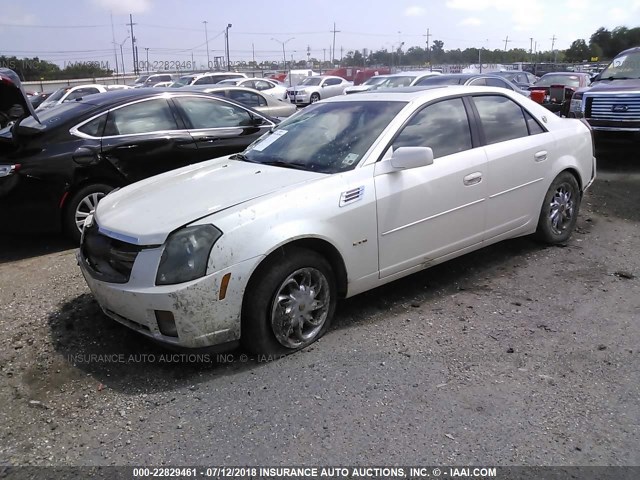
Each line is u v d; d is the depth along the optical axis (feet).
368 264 13.08
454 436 9.32
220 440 9.38
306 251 11.98
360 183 12.78
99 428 9.84
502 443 9.14
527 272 16.47
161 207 11.97
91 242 12.10
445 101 15.25
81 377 11.43
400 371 11.27
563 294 14.88
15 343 12.75
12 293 15.56
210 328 10.91
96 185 19.94
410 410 10.02
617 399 10.25
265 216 11.37
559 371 11.19
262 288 11.35
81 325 13.50
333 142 14.12
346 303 14.61
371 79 58.65
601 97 30.96
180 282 10.64
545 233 18.02
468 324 13.29
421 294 15.11
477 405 10.13
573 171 18.37
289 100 92.02
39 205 18.93
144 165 20.98
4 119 21.93
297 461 8.82
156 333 11.00
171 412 10.19
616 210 22.86
